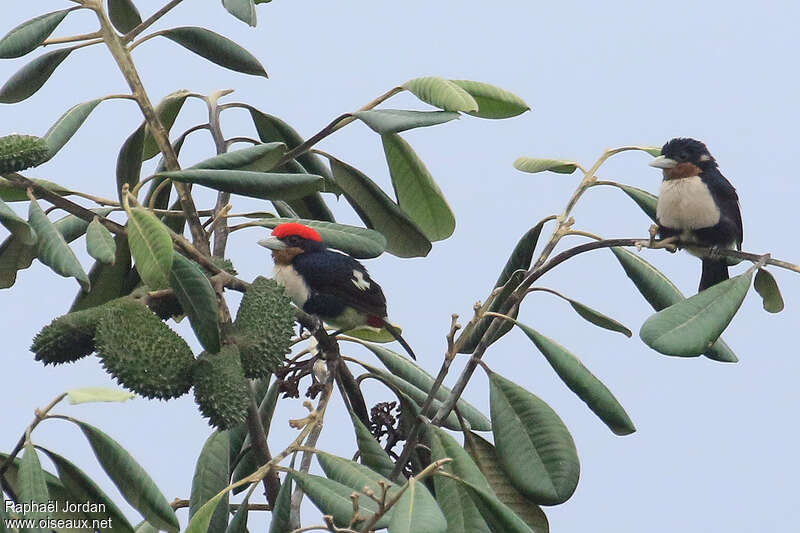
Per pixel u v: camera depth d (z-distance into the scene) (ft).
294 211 39.88
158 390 25.98
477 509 30.66
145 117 33.71
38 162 29.89
